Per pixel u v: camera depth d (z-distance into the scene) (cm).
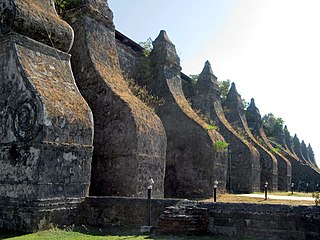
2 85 1018
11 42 1013
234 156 2461
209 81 2512
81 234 870
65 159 973
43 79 1009
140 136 1241
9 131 978
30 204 895
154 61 1964
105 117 1285
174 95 1902
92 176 1280
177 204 904
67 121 983
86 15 1425
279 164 3272
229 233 848
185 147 1841
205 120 2208
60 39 1121
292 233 791
